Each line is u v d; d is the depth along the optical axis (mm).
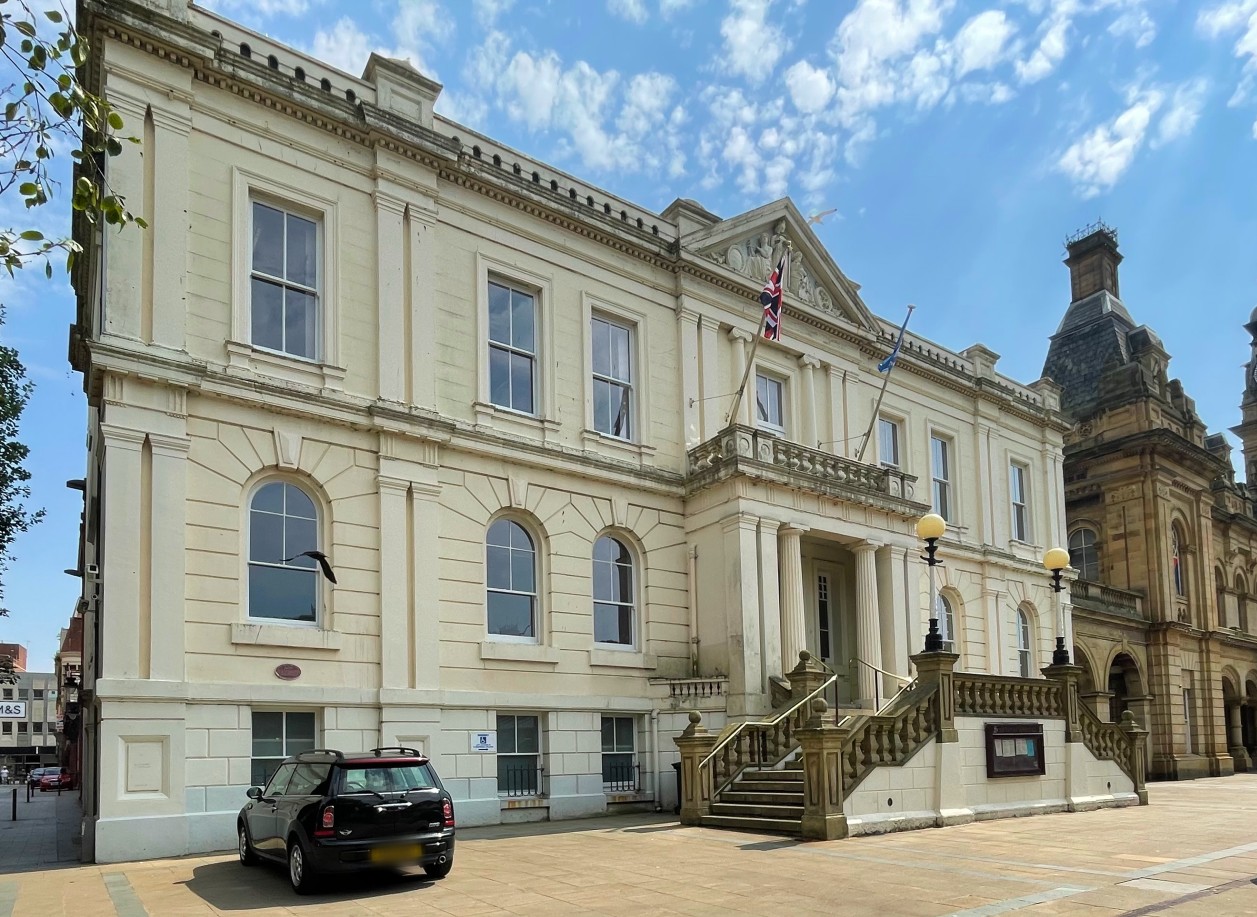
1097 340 45500
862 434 26328
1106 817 17703
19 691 112375
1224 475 47969
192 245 15617
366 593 16547
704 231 22984
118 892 10820
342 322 17156
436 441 17719
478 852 13578
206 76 16062
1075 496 41688
